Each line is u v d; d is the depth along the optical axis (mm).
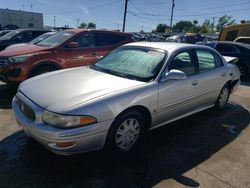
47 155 3551
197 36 26328
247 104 6391
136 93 3521
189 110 4633
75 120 2992
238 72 5941
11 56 6012
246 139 4363
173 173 3297
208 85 4883
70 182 3027
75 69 4496
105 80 3764
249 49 10062
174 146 3986
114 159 3527
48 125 3047
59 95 3299
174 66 4148
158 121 4016
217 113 5555
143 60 4203
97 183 3033
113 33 7648
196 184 3109
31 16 43219
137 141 3824
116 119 3365
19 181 3010
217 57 5297
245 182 3203
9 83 6125
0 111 5125
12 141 3906
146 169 3348
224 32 15117
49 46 6652
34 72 6168
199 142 4172
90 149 3217
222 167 3490
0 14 39750
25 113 3393
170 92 3982
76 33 6891
